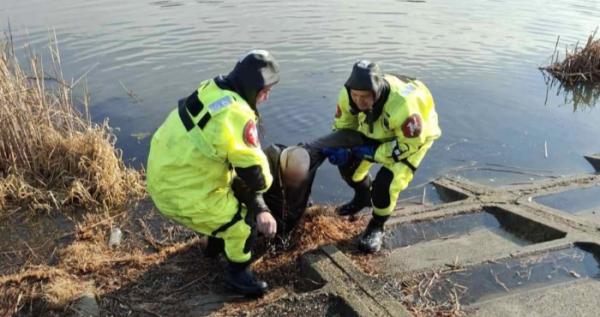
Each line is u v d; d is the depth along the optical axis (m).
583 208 4.88
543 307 3.39
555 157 6.38
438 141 6.66
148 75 8.05
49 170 4.99
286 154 3.77
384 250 4.07
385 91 3.74
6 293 3.39
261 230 3.26
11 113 4.88
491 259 3.87
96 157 4.98
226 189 3.33
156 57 8.84
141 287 3.52
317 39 10.27
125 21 10.93
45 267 3.74
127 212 4.66
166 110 6.96
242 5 12.98
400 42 10.36
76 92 7.36
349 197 5.29
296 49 9.62
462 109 7.58
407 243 4.21
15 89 5.05
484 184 5.63
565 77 9.27
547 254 3.93
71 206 4.72
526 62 9.75
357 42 10.20
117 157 5.61
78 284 3.51
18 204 4.70
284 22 11.45
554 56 10.10
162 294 3.46
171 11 11.99
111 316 3.23
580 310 3.37
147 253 4.01
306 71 8.56
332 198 5.26
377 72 3.63
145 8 12.17
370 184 4.50
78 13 11.38
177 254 3.91
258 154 3.07
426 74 8.79
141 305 3.34
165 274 3.66
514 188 5.29
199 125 3.06
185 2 13.04
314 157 3.98
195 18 11.45
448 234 4.40
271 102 7.42
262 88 3.14
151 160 3.29
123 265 3.76
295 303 3.32
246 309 3.30
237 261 3.40
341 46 9.90
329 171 5.79
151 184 3.31
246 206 3.38
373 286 3.48
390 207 3.95
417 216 4.54
